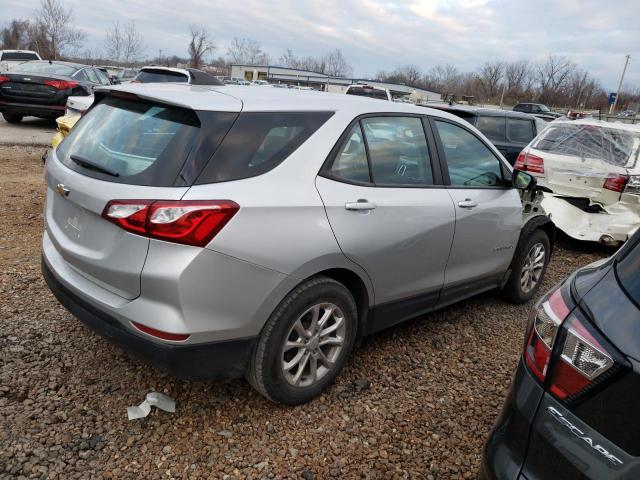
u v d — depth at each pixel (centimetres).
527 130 952
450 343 393
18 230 560
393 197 321
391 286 331
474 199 383
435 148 366
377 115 331
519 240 453
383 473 259
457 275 384
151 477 244
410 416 302
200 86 321
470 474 263
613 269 173
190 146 250
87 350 336
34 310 380
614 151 656
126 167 257
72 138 310
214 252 240
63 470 243
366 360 358
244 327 259
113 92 303
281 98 296
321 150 290
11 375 305
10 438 258
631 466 144
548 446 164
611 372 150
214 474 248
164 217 233
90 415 280
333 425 289
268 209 256
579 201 659
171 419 282
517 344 401
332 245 282
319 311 295
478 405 318
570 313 169
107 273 253
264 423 285
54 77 1291
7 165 890
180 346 242
